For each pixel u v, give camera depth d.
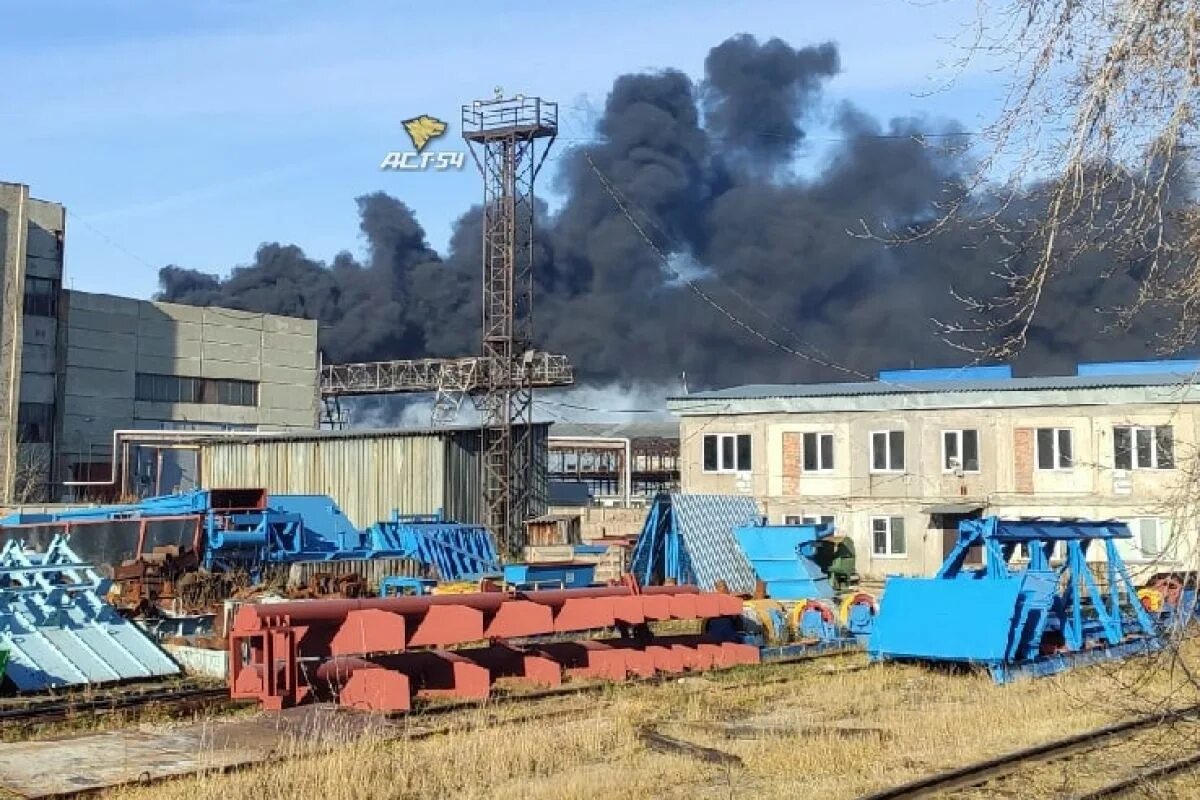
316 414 73.94
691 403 47.41
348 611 15.78
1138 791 10.62
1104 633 20.69
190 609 26.09
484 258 49.28
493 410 47.88
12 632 17.27
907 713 15.17
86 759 12.15
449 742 12.57
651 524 29.25
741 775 11.73
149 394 66.00
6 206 57.84
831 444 45.03
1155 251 6.46
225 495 31.73
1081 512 40.31
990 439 42.28
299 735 13.27
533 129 48.53
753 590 28.27
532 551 33.06
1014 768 11.73
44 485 57.59
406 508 42.88
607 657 18.47
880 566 43.75
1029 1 6.30
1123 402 39.94
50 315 60.56
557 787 10.97
